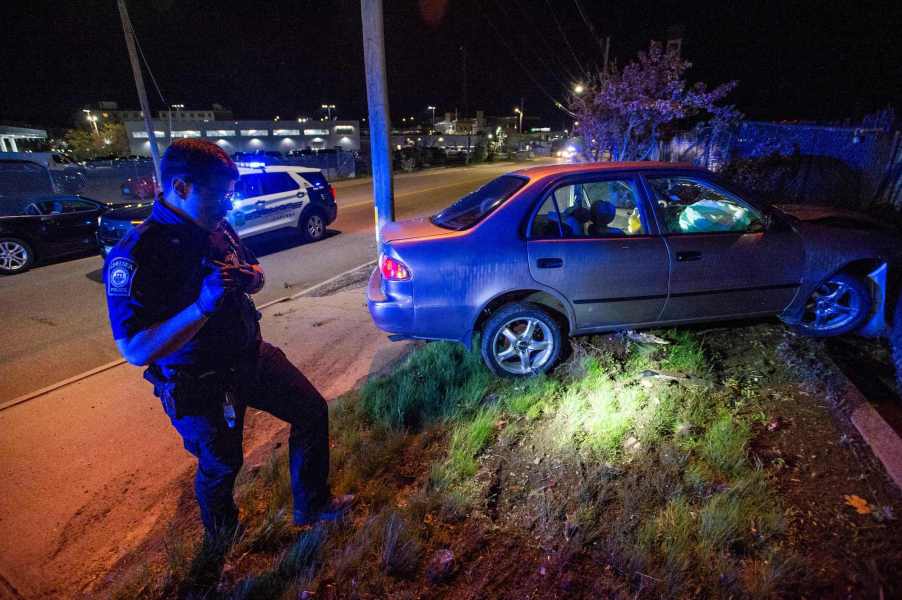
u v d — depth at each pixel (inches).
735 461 101.4
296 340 199.5
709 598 75.1
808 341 151.3
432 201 673.6
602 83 586.2
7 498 111.8
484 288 137.7
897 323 138.5
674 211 161.2
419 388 139.4
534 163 1817.2
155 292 65.9
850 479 96.0
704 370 138.3
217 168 67.2
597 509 93.4
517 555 85.7
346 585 82.0
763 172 433.7
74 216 362.9
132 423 142.0
